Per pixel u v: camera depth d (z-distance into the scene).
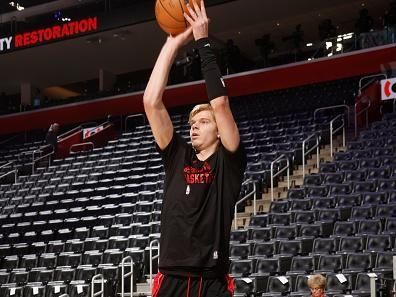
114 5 26.56
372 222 12.35
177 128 22.62
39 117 27.69
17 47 25.36
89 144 24.81
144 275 12.82
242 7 24.02
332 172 15.45
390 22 22.03
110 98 26.44
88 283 12.59
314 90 22.92
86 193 18.48
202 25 2.73
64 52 27.36
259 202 15.16
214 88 2.69
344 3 24.14
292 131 18.91
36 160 23.05
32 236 16.31
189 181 2.68
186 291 2.61
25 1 28.20
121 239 14.25
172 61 2.78
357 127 18.53
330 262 11.30
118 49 27.22
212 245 2.63
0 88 31.98
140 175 19.19
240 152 2.72
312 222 13.32
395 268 9.52
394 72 20.92
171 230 2.65
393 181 14.05
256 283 11.04
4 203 19.94
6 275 14.09
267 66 24.22
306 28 26.17
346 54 21.86
